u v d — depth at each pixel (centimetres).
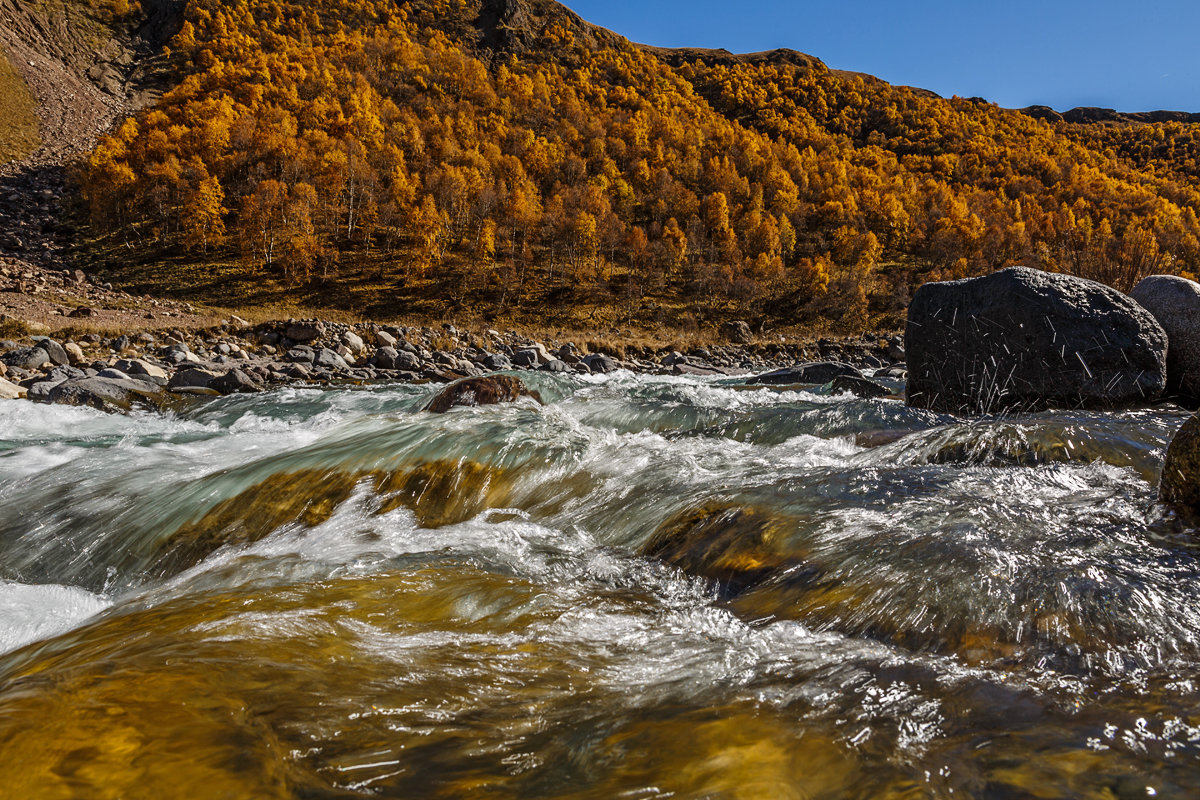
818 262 6544
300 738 189
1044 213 9231
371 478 596
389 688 227
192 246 5459
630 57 17400
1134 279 3353
